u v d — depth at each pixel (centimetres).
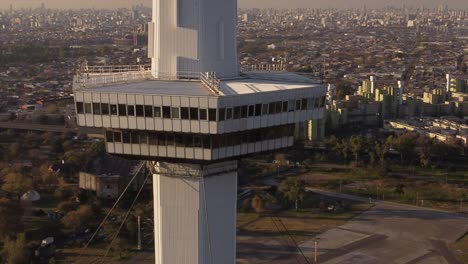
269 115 11362
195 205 11956
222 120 10644
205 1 11856
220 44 12119
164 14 11981
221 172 12100
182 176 11925
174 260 12288
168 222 12175
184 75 12000
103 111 11156
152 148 11462
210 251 12281
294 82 12362
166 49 12075
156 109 10844
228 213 12438
